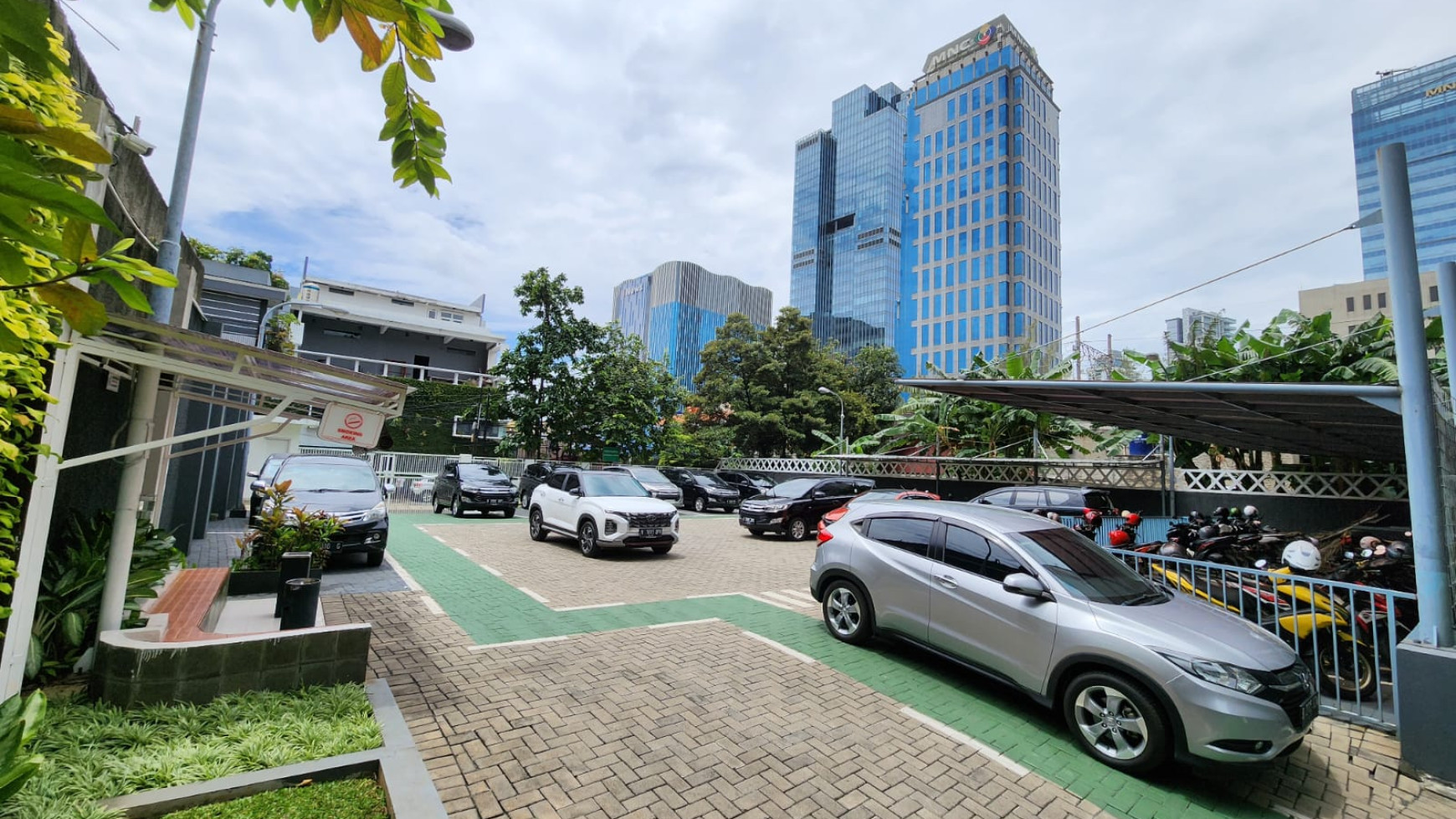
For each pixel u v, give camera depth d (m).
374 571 9.12
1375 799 3.91
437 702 4.60
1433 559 4.43
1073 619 4.50
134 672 3.81
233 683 4.07
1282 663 4.11
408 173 1.80
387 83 1.60
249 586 7.27
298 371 4.27
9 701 1.97
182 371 3.91
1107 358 19.14
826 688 5.21
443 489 17.64
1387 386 4.73
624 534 10.73
